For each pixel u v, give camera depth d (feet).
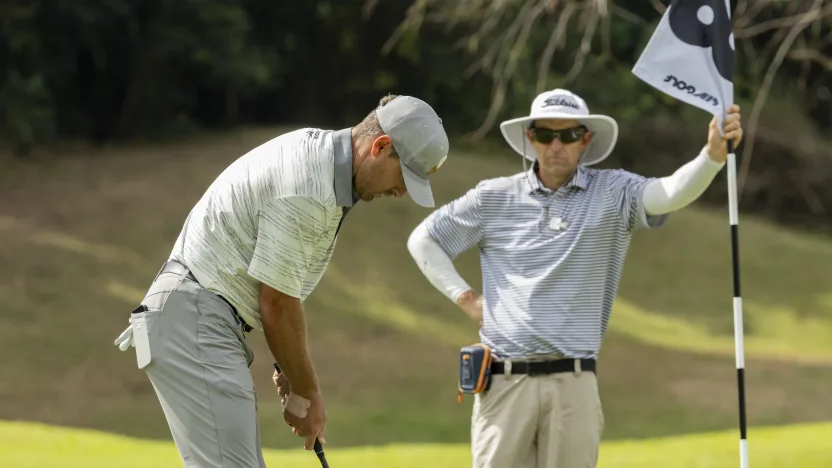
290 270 34.81
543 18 180.75
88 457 80.48
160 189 210.79
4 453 81.41
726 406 149.59
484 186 48.47
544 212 46.83
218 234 35.27
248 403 35.32
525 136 49.44
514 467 46.14
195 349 34.81
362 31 267.39
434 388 151.64
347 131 35.73
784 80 181.27
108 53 250.57
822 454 79.25
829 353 194.59
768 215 269.23
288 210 34.47
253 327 36.63
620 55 208.95
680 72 47.73
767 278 224.74
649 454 81.15
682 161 257.75
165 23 246.27
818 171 258.78
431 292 192.34
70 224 192.34
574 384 45.50
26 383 139.85
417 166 35.17
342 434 126.41
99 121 258.16
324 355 162.61
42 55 244.42
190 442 35.04
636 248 227.20
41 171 220.64
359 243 203.31
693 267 223.10
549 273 46.01
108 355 151.53
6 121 232.73
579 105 47.67
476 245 49.08
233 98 271.69
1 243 180.34
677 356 179.52
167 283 35.40
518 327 45.98
